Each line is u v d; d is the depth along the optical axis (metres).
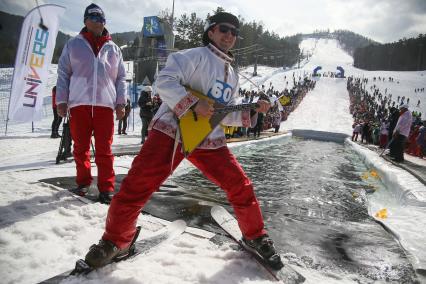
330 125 35.22
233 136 14.75
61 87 3.18
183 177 5.50
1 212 2.67
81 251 2.13
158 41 30.69
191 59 1.96
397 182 5.87
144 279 1.78
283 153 11.79
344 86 70.06
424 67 125.81
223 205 3.84
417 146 12.78
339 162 10.46
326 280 2.08
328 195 5.20
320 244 2.81
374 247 2.81
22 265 1.87
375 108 43.97
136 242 2.27
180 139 1.92
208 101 1.92
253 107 2.08
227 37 2.06
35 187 3.45
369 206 4.61
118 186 4.11
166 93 1.88
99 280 1.74
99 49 3.20
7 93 22.97
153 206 3.51
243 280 1.88
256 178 6.37
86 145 3.35
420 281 2.18
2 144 7.89
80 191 3.36
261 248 2.07
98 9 3.15
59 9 5.91
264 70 81.44
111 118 3.26
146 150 1.93
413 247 2.78
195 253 2.24
